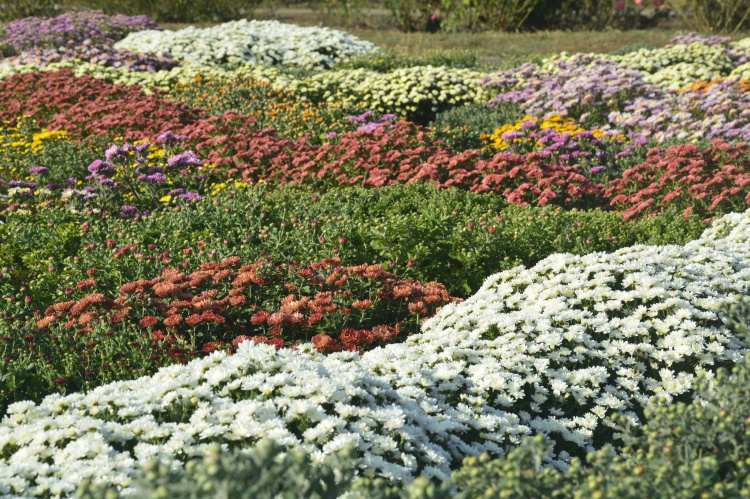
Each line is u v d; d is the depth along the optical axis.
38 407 3.09
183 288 4.93
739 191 7.43
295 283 5.25
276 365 3.32
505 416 3.42
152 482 1.79
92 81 12.84
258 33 18.56
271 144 9.60
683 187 7.75
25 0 26.28
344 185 8.88
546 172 8.23
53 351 4.38
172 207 7.85
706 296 4.41
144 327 4.78
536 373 3.78
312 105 13.18
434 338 4.24
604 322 4.09
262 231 6.44
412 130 9.89
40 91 12.02
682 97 11.59
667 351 3.91
